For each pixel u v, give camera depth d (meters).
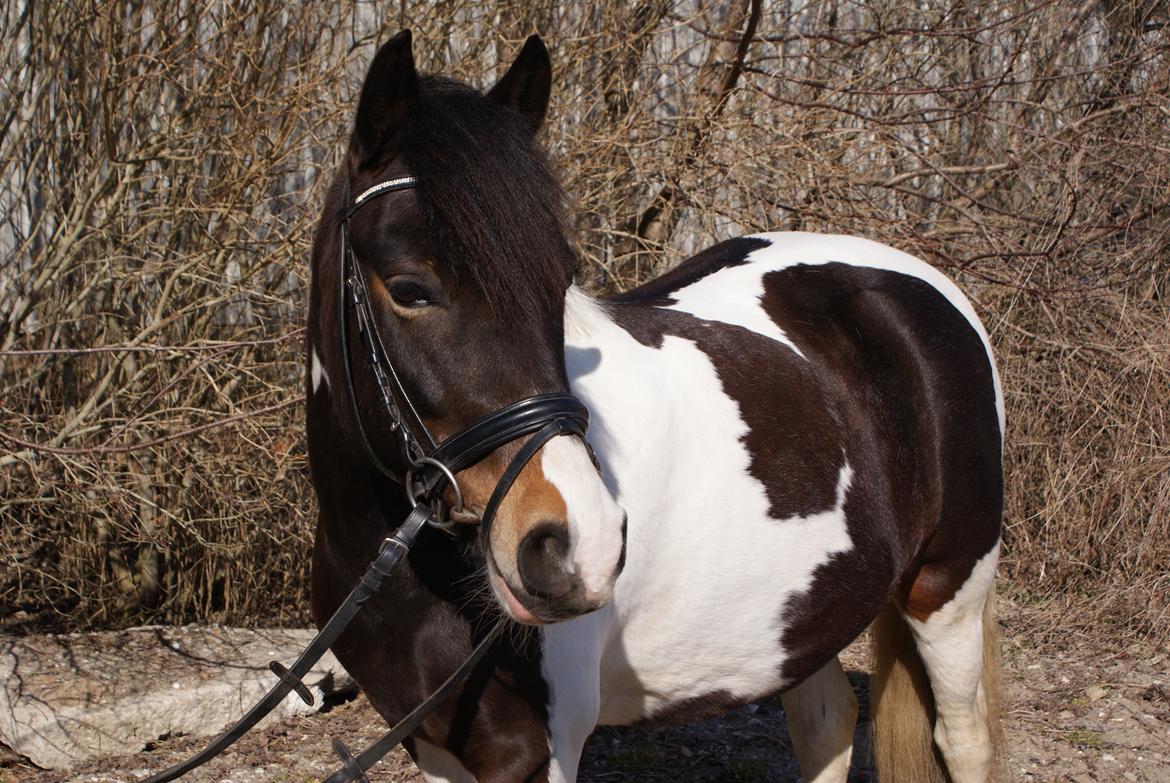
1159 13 5.64
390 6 4.67
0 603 4.32
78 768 3.15
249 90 4.30
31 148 4.46
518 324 1.47
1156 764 3.19
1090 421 4.41
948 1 5.63
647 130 4.96
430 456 1.54
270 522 4.19
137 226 4.37
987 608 2.62
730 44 5.21
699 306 2.34
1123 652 4.05
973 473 2.46
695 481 2.03
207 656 3.63
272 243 4.18
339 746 1.73
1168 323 4.40
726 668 2.14
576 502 1.43
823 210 4.49
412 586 1.75
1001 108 5.68
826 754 2.69
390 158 1.57
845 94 5.16
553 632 1.78
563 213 1.56
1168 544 4.23
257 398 4.03
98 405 4.23
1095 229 4.76
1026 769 3.15
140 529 4.00
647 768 3.23
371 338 1.58
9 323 4.22
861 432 2.31
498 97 1.81
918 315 2.49
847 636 2.30
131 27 4.34
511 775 1.79
